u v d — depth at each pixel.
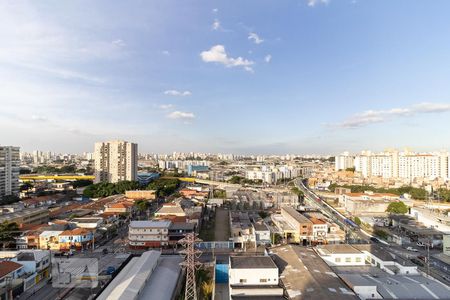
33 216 137.00
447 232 119.12
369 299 60.41
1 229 105.62
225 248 105.69
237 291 60.97
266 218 154.00
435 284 66.38
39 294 69.75
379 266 77.81
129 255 97.00
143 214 159.38
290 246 86.00
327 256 80.19
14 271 70.69
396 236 116.81
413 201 188.50
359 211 168.25
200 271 79.06
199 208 149.38
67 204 183.75
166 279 70.38
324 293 57.12
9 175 188.88
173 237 105.88
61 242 103.19
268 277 65.25
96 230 114.62
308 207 186.00
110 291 60.50
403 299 59.62
